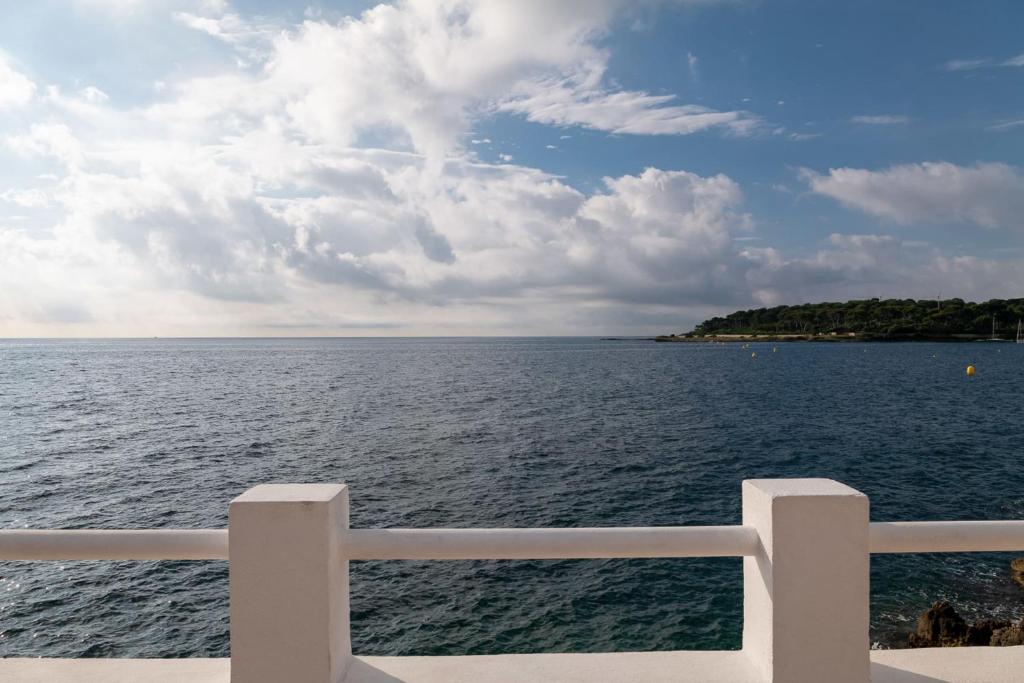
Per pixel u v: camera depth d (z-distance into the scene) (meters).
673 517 20.50
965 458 29.41
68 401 58.94
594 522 20.06
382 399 59.41
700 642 12.50
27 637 12.98
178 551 2.23
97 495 24.38
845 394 60.62
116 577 15.97
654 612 13.70
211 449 33.75
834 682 2.14
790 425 40.59
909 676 2.37
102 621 13.65
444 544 2.23
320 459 30.66
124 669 2.52
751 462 28.81
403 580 15.38
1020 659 2.49
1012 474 25.95
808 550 2.14
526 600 14.30
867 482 24.84
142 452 33.03
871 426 39.91
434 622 13.30
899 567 15.77
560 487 24.41
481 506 21.95
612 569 15.99
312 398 60.56
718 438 35.62
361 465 29.09
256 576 2.09
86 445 35.38
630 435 36.97
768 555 2.16
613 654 2.54
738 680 2.30
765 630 2.21
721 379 81.25
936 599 14.10
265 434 38.56
